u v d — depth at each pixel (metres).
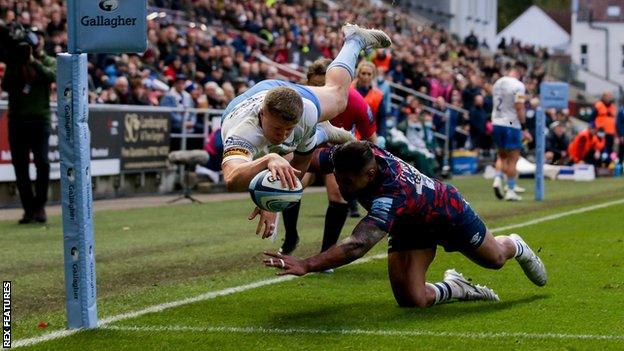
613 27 92.62
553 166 38.41
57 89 9.86
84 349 9.35
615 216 21.98
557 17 104.19
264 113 9.89
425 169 26.34
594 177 39.06
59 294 12.73
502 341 9.57
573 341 9.56
